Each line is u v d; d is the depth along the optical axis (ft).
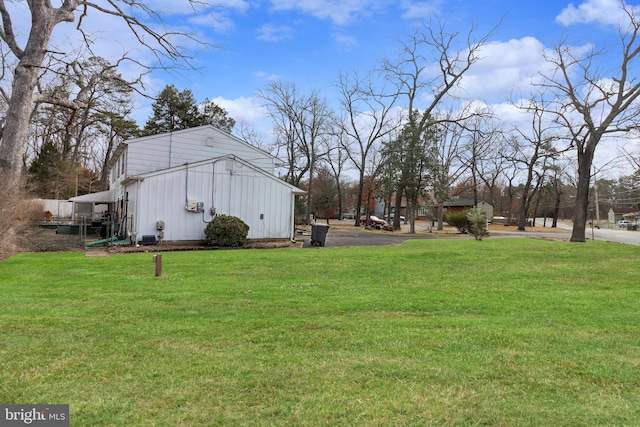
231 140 76.95
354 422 8.81
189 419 8.87
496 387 10.68
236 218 58.75
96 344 13.79
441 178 108.58
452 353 13.24
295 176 144.97
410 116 114.42
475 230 70.23
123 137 121.19
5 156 45.75
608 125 67.31
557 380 11.17
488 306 20.30
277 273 31.01
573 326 16.63
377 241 73.10
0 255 39.04
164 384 10.63
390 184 111.45
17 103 46.57
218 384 10.66
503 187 251.19
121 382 10.72
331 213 235.40
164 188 56.49
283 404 9.61
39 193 113.50
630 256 43.75
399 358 12.73
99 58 65.62
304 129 139.03
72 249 50.34
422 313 18.83
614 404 9.78
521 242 63.31
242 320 17.12
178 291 23.54
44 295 22.21
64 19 48.83
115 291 23.49
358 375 11.35
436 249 50.83
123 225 63.46
